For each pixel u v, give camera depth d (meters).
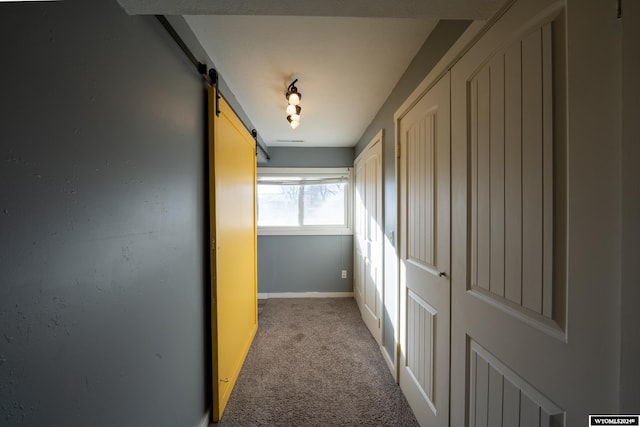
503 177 0.81
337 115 2.44
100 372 0.68
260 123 2.67
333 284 3.70
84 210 0.63
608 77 0.51
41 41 0.53
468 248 1.00
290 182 3.71
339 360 2.09
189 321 1.22
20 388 0.50
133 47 0.81
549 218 0.65
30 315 0.51
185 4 0.75
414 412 1.50
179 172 1.12
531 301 0.70
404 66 1.61
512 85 0.77
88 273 0.64
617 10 0.49
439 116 1.21
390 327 1.98
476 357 0.95
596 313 0.53
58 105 0.56
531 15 0.69
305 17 1.20
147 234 0.89
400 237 1.74
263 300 3.55
